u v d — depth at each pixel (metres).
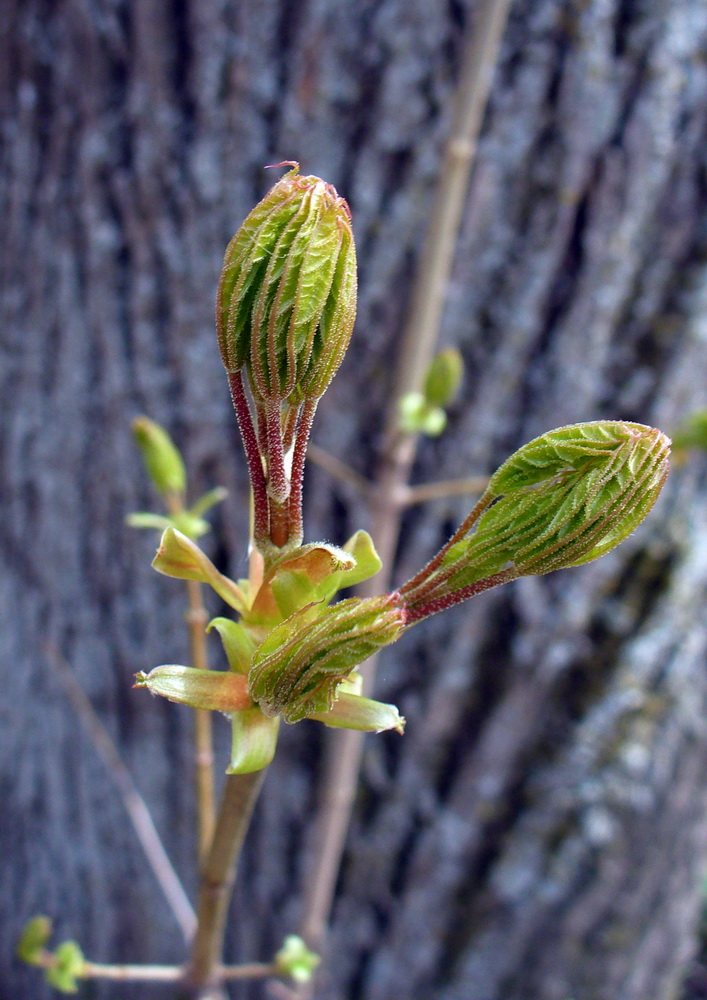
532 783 0.59
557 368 0.52
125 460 0.57
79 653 0.63
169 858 0.65
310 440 0.54
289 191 0.22
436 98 0.48
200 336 0.53
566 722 0.58
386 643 0.22
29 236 0.57
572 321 0.51
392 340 0.51
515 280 0.50
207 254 0.52
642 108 0.48
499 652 0.57
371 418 0.53
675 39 0.47
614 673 0.57
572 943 0.63
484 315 0.51
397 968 0.64
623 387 0.52
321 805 0.59
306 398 0.22
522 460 0.23
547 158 0.48
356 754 0.50
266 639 0.23
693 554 0.56
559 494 0.23
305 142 0.49
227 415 0.54
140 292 0.54
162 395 0.55
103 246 0.54
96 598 0.61
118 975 0.34
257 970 0.34
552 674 0.57
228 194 0.51
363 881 0.63
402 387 0.43
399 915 0.63
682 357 0.52
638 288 0.51
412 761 0.60
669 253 0.50
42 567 0.63
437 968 0.64
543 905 0.61
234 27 0.48
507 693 0.58
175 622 0.58
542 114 0.48
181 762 0.63
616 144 0.48
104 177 0.53
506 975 0.64
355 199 0.50
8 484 0.63
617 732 0.58
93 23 0.50
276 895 0.63
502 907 0.62
